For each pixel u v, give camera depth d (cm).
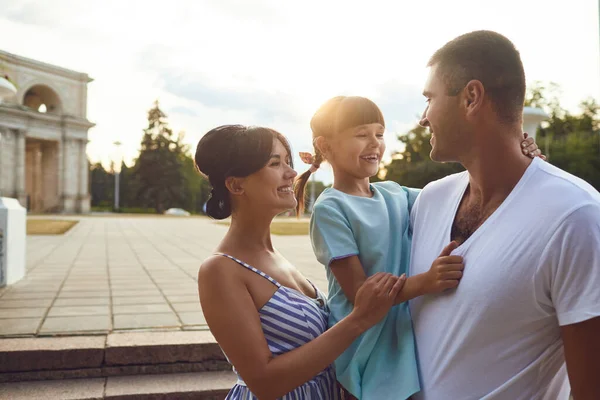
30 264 912
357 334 145
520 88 134
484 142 137
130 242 1542
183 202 7469
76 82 5694
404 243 175
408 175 4247
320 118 180
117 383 350
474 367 131
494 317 127
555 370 132
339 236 163
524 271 123
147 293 607
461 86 135
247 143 159
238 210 168
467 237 146
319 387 163
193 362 376
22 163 5166
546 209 124
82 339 386
